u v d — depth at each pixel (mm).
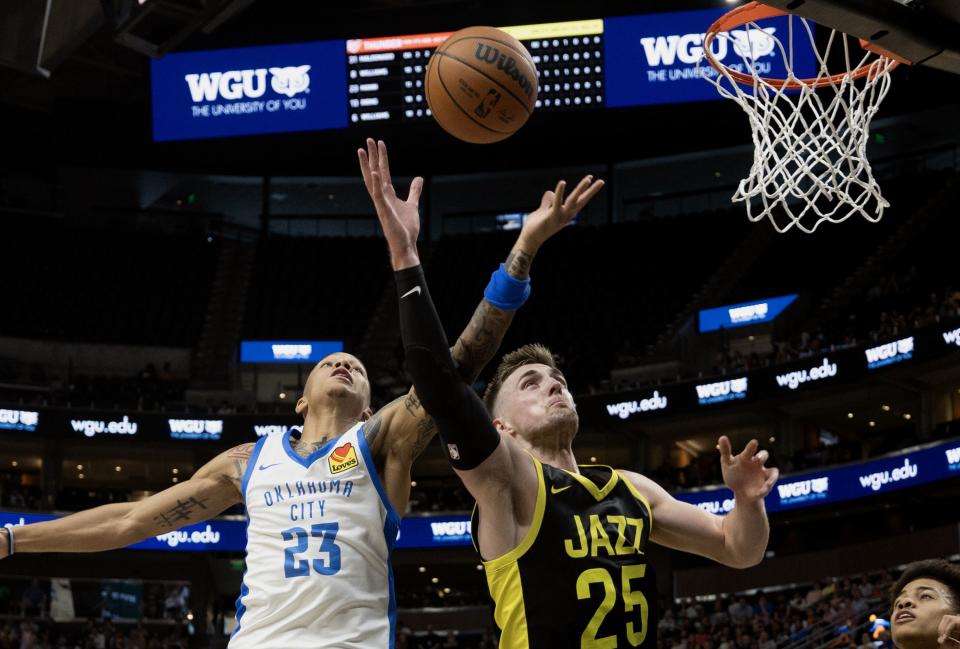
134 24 12031
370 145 3355
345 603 3545
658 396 25109
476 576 27984
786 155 6902
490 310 3496
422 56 27312
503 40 4414
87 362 29234
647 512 3414
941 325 21328
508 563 3178
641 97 26391
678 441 27094
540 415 3529
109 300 30406
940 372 22219
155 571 25656
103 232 32031
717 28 6914
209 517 3994
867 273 27859
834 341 24547
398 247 3252
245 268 32500
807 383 23266
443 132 27984
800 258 29188
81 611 25000
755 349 27391
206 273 31812
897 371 22078
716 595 23672
